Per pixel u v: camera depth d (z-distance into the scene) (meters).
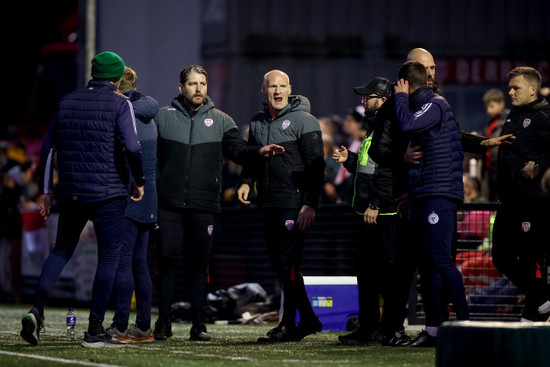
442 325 15.34
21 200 44.84
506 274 23.25
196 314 23.91
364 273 22.56
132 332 23.08
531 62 62.44
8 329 27.92
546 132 22.45
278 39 62.22
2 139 68.56
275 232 23.16
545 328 15.13
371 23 62.84
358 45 62.84
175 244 23.62
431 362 17.80
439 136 20.25
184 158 23.48
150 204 22.73
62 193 20.67
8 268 45.34
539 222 22.62
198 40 60.38
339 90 62.59
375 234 21.98
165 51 59.25
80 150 20.53
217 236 37.91
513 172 22.67
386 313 21.94
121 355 19.03
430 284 21.11
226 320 32.44
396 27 62.78
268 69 62.16
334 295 28.66
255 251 36.00
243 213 36.66
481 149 21.84
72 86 66.38
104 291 20.78
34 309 20.30
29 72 68.75
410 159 20.34
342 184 37.84
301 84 62.44
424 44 62.84
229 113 61.94
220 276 37.72
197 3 60.69
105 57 21.02
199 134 23.59
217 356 19.05
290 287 23.17
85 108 20.61
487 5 62.56
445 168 20.20
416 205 20.44
